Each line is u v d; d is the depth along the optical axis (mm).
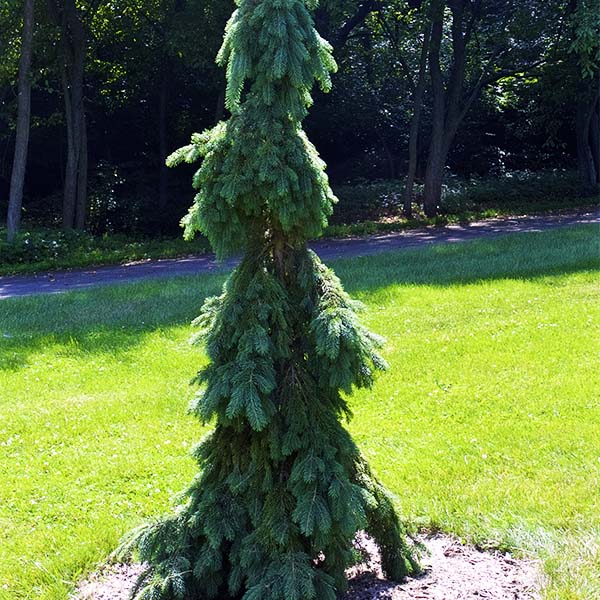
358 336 2896
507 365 6586
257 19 2789
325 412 2984
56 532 4031
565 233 14148
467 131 26406
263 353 2844
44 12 18453
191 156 2969
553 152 27656
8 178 24688
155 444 5254
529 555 3527
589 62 17156
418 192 23062
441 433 5211
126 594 3367
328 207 3012
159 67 21875
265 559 2916
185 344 7727
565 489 4230
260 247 3064
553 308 8359
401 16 20547
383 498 3195
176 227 21422
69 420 5777
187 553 3064
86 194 21281
